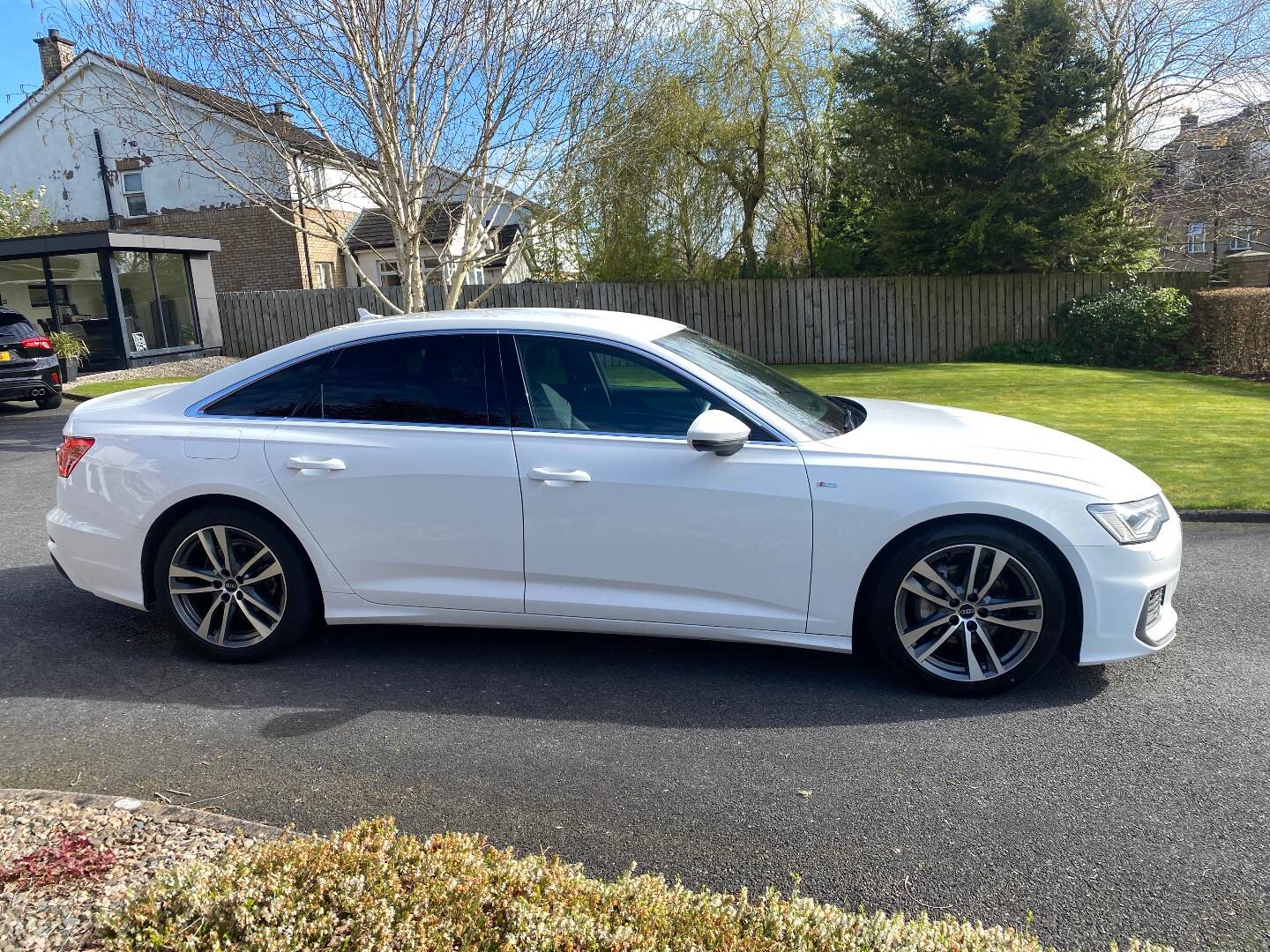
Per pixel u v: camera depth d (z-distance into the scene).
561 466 3.85
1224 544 6.04
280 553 4.11
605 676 4.08
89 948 2.01
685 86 18.70
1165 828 2.87
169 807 2.83
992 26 17.70
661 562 3.86
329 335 4.21
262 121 10.08
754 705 3.78
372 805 3.03
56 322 17.25
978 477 3.68
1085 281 17.53
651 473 3.80
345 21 9.27
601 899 2.07
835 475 3.73
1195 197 21.67
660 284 18.84
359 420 4.07
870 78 18.56
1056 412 10.73
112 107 11.47
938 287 18.06
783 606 3.84
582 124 11.33
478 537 3.96
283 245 22.62
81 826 2.66
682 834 2.87
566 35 10.16
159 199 23.02
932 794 3.09
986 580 3.75
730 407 3.87
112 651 4.39
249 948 1.88
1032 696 3.83
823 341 18.66
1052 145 16.89
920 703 3.79
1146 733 3.49
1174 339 15.66
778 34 19.25
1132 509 3.74
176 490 4.09
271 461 4.04
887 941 1.95
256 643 4.19
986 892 2.57
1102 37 22.06
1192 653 4.26
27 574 5.61
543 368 4.02
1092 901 2.53
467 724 3.62
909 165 17.91
